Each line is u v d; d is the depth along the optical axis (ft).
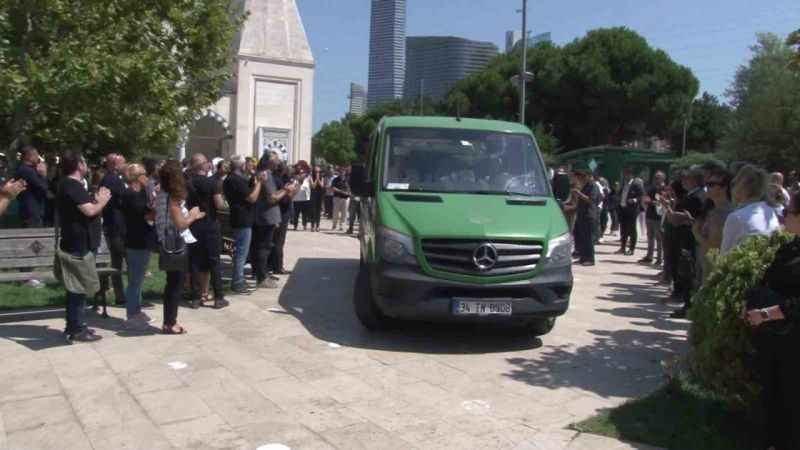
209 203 27.84
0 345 22.17
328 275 37.73
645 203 48.01
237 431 15.88
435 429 16.28
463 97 176.76
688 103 157.58
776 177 25.17
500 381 19.99
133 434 15.66
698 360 16.51
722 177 23.88
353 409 17.42
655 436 15.81
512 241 22.12
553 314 22.81
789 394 13.75
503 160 26.73
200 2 43.11
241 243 31.45
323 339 23.95
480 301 21.85
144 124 38.19
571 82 158.20
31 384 18.70
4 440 15.28
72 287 21.98
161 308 28.19
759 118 140.36
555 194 27.04
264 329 25.11
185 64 43.34
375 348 23.04
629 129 165.99
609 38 161.07
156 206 23.73
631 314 30.01
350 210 62.28
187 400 17.76
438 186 25.50
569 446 15.44
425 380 19.86
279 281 35.29
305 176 64.64
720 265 16.61
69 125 33.17
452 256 21.81
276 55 86.69
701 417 16.83
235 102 85.25
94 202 22.99
